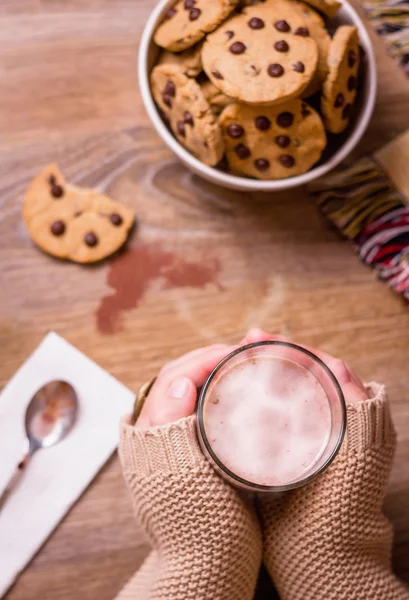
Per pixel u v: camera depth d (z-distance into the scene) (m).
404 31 0.64
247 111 0.55
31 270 0.62
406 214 0.63
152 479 0.51
